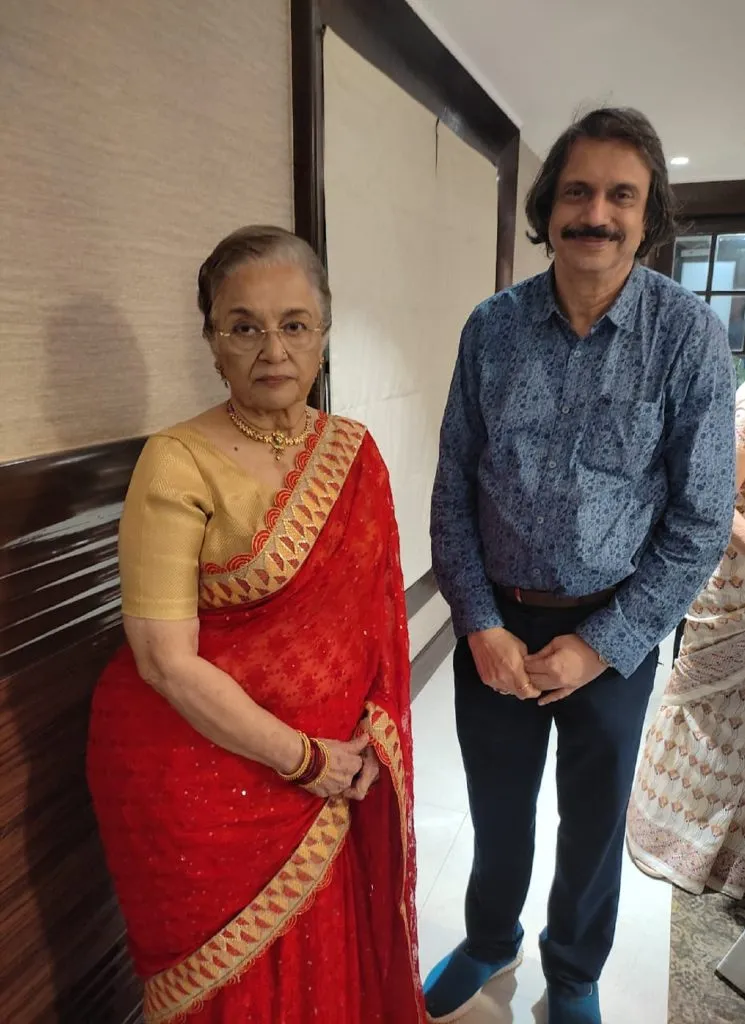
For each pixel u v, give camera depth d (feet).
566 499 3.74
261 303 2.92
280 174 4.99
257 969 3.22
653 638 3.81
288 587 3.10
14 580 3.10
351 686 3.35
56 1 3.05
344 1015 3.51
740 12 6.58
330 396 6.08
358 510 3.35
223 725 2.91
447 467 4.24
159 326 3.90
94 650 3.59
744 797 5.70
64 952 3.65
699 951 5.31
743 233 13.55
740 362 13.97
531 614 4.04
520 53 7.70
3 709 3.13
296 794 3.22
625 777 4.14
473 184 9.18
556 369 3.76
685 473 3.67
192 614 2.94
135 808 3.08
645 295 3.64
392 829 3.74
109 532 3.60
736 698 5.72
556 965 4.62
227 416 3.20
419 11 6.56
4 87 2.87
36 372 3.18
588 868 4.30
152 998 3.33
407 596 8.50
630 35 7.17
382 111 6.30
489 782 4.48
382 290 6.82
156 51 3.66
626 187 3.41
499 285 10.88
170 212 3.89
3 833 3.21
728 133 10.65
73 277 3.31
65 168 3.19
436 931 5.38
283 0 4.78
